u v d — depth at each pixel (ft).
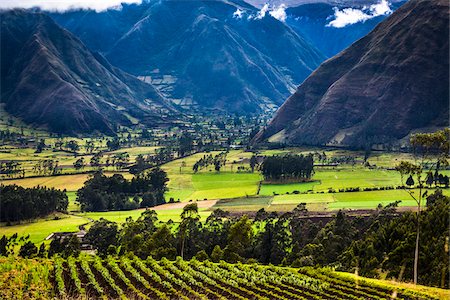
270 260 281.95
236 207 430.20
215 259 259.80
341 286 161.89
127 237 318.45
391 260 207.82
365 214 354.74
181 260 207.82
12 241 344.08
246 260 265.75
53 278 160.66
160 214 422.00
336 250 274.36
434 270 176.45
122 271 183.32
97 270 180.55
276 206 419.54
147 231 328.90
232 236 277.23
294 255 269.64
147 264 203.00
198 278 173.27
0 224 411.13
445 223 201.05
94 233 333.21
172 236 298.76
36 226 402.93
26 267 166.30
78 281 156.04
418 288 154.40
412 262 193.36
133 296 142.31
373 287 158.61
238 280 166.61
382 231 241.55
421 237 203.72
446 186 430.61
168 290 155.02
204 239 309.01
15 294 130.00
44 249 299.38
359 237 293.23
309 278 170.81
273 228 309.01
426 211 229.25
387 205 372.99
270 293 152.15
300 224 335.67
